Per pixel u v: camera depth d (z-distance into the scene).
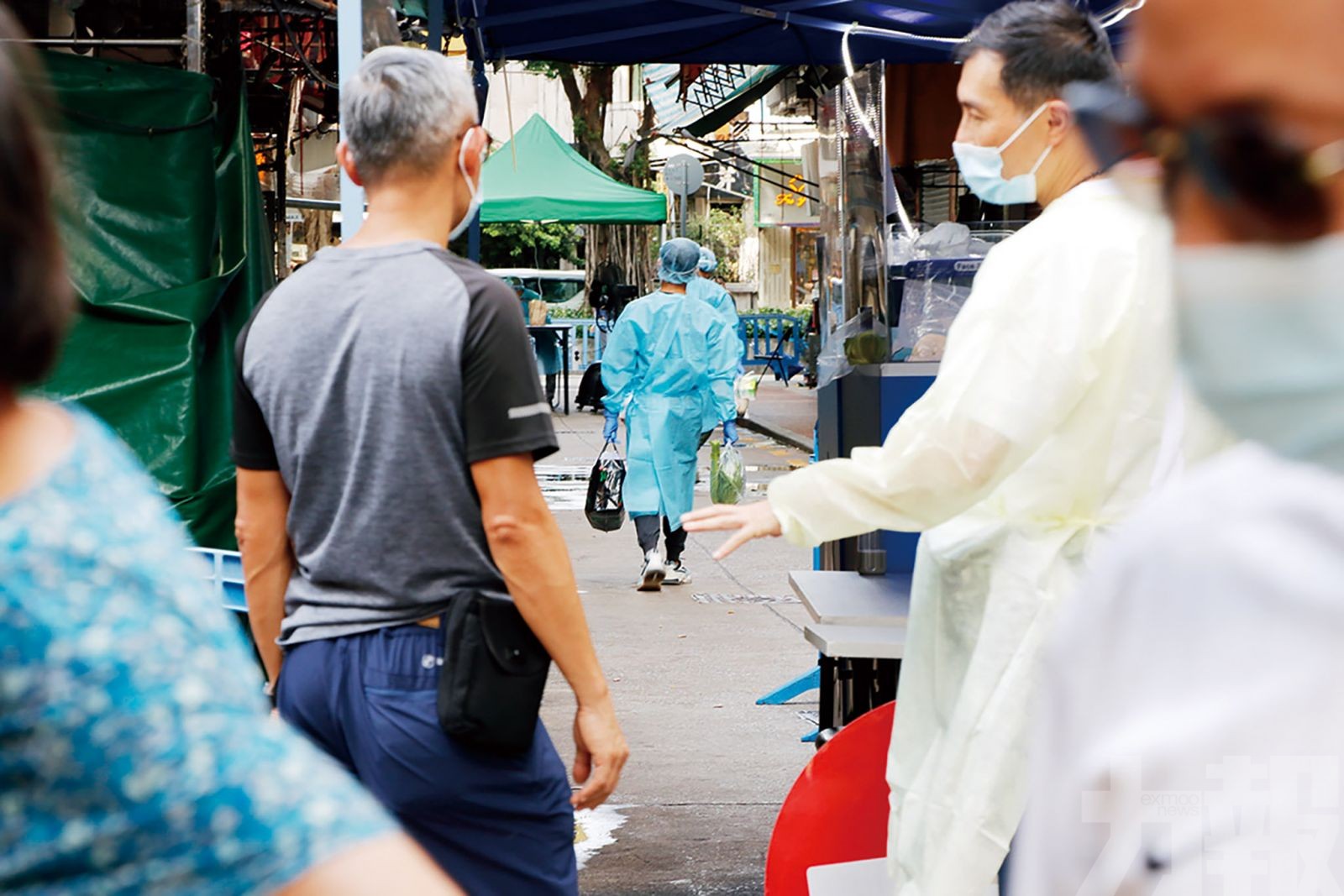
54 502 1.06
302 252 19.05
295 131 12.02
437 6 6.53
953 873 2.48
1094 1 5.74
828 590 3.41
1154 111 0.87
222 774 1.03
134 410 5.93
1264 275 0.81
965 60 2.71
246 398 2.59
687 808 5.27
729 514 2.51
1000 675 2.47
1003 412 2.38
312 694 2.50
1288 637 0.77
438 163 2.55
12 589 1.02
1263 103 0.81
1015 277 2.42
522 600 2.46
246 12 6.96
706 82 14.48
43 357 1.12
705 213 39.16
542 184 19.75
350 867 1.04
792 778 5.62
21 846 1.02
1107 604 0.85
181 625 1.06
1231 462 0.83
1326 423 0.80
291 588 2.59
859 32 7.23
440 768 2.45
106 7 6.98
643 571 9.77
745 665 7.40
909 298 4.13
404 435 2.43
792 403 23.62
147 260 6.09
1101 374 2.42
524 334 2.48
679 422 9.34
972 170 2.71
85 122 6.00
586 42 7.74
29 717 1.01
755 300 40.22
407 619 2.47
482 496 2.43
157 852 1.02
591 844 4.92
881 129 3.65
